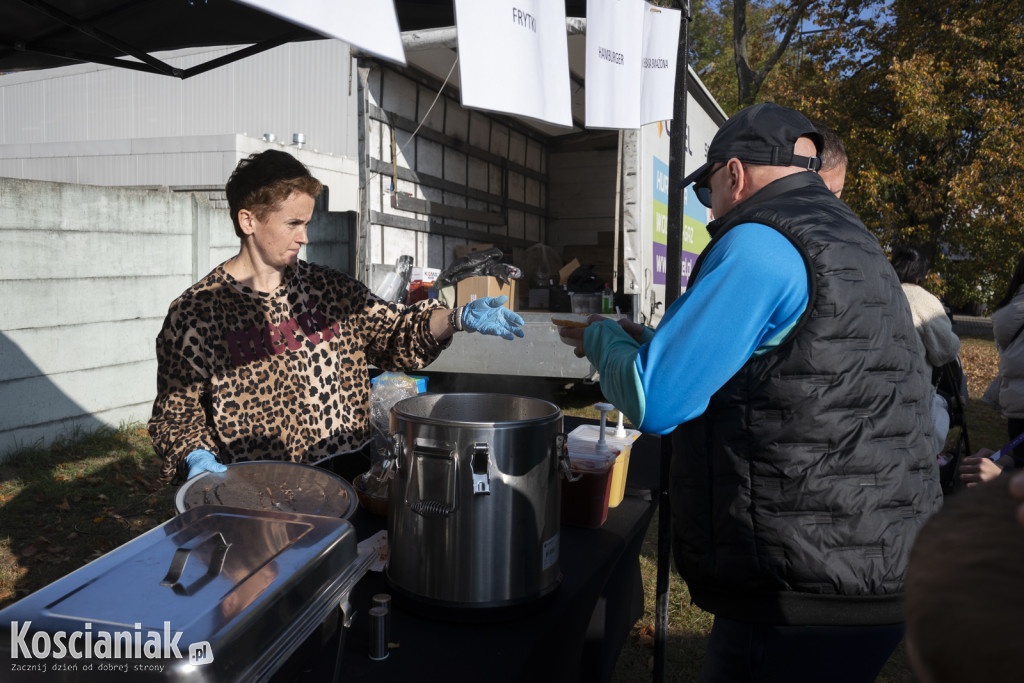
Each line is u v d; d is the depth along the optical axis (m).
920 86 11.57
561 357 4.91
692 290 1.21
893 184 12.79
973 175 11.51
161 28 3.12
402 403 1.33
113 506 4.07
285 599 0.79
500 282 5.18
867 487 1.20
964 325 18.22
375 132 5.41
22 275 4.63
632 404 1.24
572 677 1.48
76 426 5.07
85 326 5.10
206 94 14.06
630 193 4.94
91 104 15.23
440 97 6.23
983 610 0.32
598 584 1.52
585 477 1.70
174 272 5.80
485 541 1.17
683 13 2.06
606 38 1.85
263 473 1.34
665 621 1.94
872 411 1.20
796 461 1.20
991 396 3.23
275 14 0.96
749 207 1.33
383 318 1.85
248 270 1.73
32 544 3.54
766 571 1.24
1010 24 11.75
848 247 1.22
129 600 0.73
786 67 15.24
